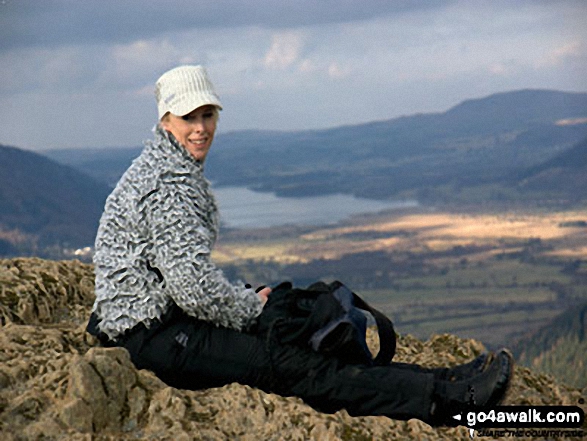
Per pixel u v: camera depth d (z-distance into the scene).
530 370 4.87
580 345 138.50
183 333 3.74
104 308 3.81
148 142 3.92
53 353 3.85
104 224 3.84
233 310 3.72
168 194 3.75
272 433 3.49
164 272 3.70
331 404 3.71
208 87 3.92
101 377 3.45
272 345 3.69
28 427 3.27
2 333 4.07
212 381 3.75
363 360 3.74
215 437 3.41
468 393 3.65
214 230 3.96
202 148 3.92
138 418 3.46
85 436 3.25
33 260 5.38
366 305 3.97
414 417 3.67
